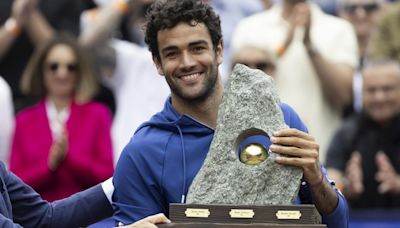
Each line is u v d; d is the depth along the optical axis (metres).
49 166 9.64
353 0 11.59
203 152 5.99
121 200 6.09
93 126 9.84
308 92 10.48
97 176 9.72
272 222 5.52
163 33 5.92
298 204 5.75
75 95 10.00
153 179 6.02
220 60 6.03
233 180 5.69
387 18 10.84
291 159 5.62
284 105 6.13
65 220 6.48
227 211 5.55
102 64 10.87
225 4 11.57
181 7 5.90
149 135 6.09
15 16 11.16
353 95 10.72
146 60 10.88
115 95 10.88
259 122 5.73
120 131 10.77
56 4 11.40
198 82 5.94
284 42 10.48
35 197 6.49
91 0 11.84
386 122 9.95
